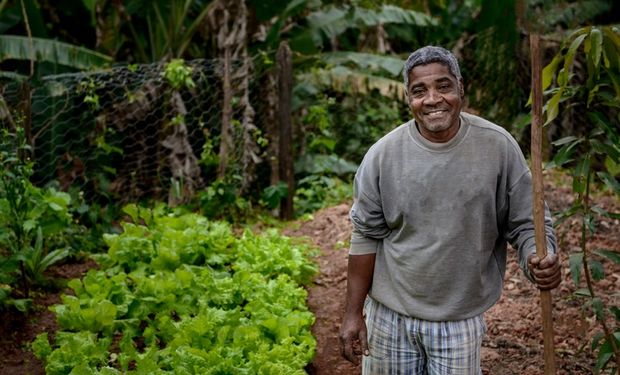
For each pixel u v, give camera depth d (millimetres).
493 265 2959
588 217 3125
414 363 3062
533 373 4070
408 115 8664
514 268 5383
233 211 6840
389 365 3086
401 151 2844
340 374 4273
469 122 2809
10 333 4570
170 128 7082
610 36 2939
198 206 6953
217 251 5480
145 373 3764
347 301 3117
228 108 6883
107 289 4652
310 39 7723
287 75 6789
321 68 7809
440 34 8914
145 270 5184
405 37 8992
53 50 6926
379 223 2971
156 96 7195
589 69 3082
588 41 2941
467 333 2918
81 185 6992
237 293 4758
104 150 6992
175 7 7383
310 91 7566
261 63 7438
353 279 3100
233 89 7078
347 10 8055
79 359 3975
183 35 7512
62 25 8195
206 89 7180
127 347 4090
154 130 7348
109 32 7414
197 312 4656
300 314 4605
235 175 6883
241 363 3885
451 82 2734
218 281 4746
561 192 7320
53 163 6723
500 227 2936
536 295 4980
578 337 4395
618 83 3039
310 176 7387
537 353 4273
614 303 4715
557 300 4844
